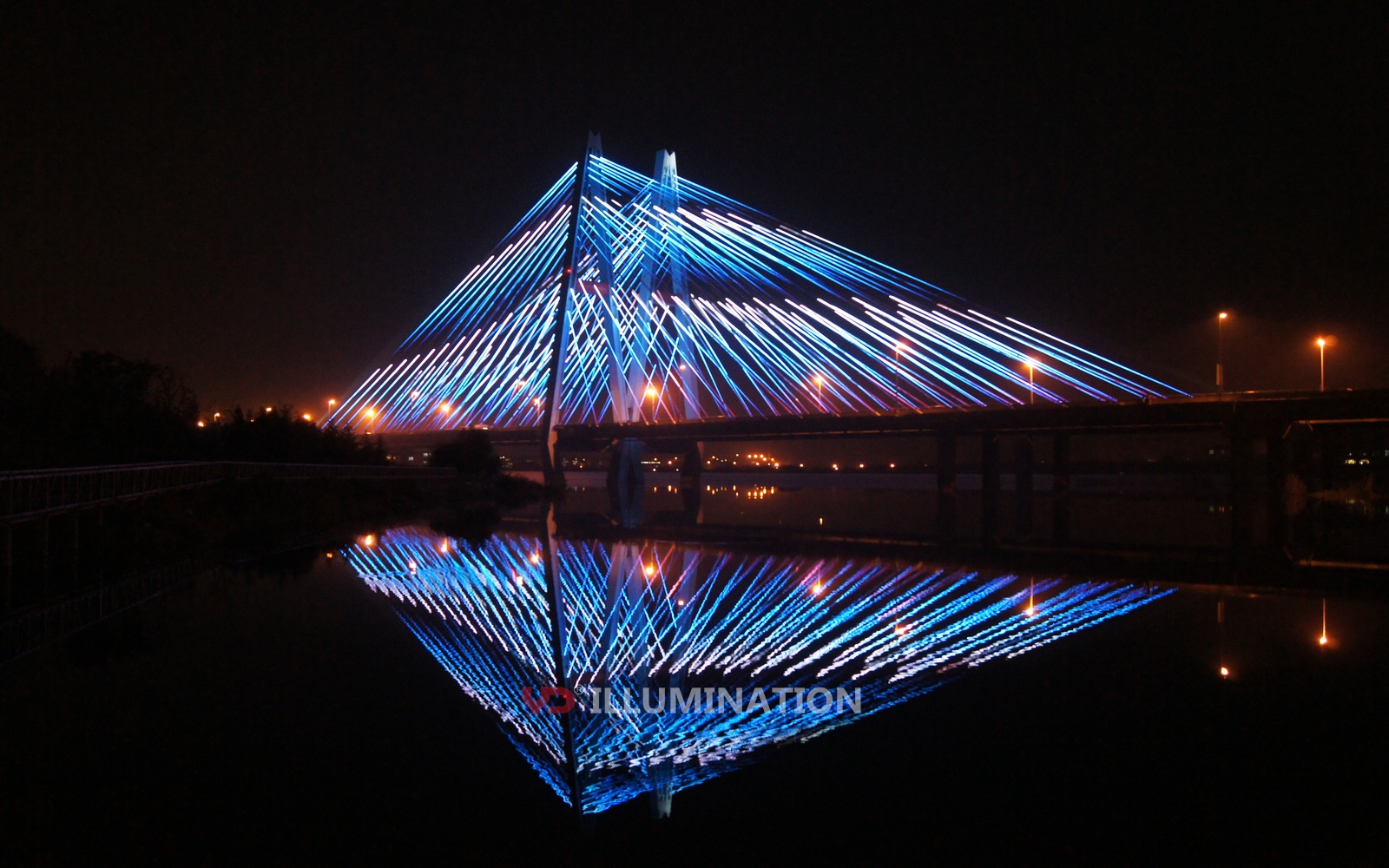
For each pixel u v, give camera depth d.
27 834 6.75
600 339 71.00
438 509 48.53
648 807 7.59
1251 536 34.28
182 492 29.28
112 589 17.75
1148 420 46.53
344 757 8.50
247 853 6.50
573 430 70.94
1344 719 9.82
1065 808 7.56
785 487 93.69
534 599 18.75
